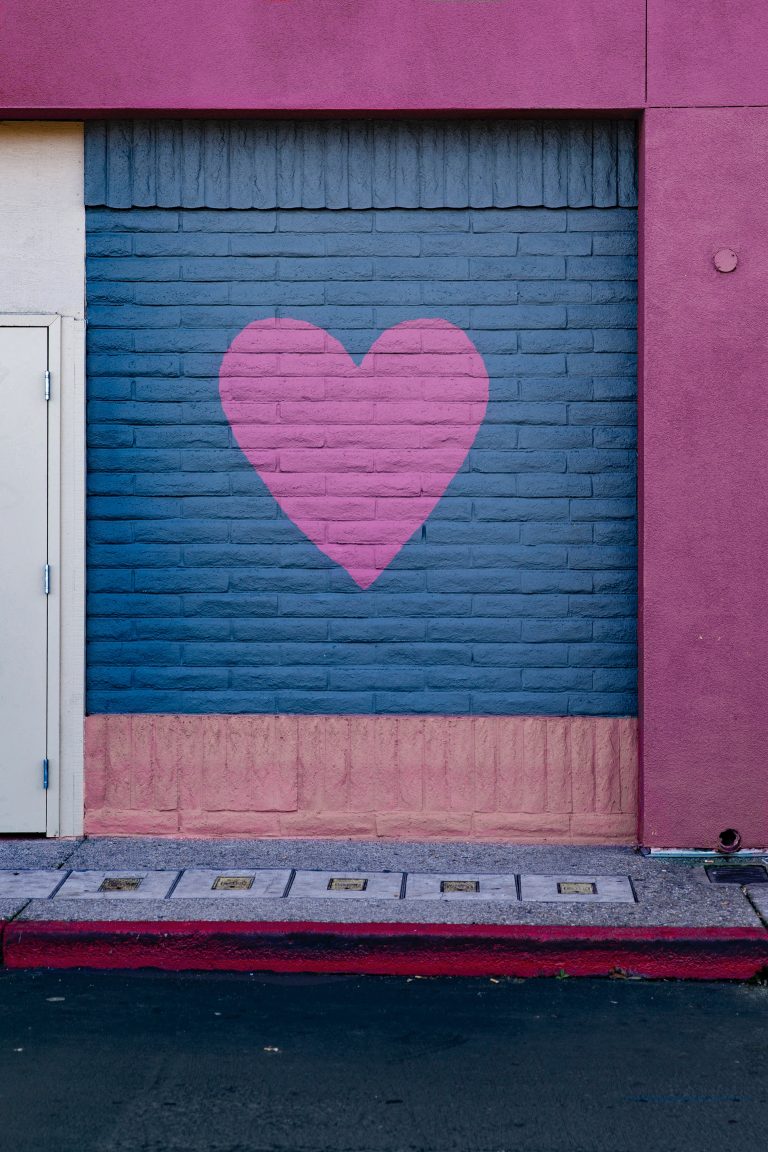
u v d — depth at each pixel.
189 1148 4.34
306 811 7.74
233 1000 5.76
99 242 7.73
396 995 5.84
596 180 7.71
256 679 7.75
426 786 7.73
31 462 7.71
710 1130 4.50
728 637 7.42
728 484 7.41
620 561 7.75
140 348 7.73
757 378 7.40
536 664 7.74
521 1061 5.08
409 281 7.75
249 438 7.75
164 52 7.48
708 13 7.42
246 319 7.75
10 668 7.71
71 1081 4.86
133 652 7.75
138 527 7.75
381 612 7.74
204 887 6.80
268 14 7.49
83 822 7.75
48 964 6.18
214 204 7.73
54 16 7.47
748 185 7.40
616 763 7.71
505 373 7.75
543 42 7.46
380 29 7.49
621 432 7.73
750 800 7.42
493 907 6.49
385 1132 4.46
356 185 7.73
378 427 7.74
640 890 6.79
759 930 6.16
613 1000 5.79
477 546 7.72
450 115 7.62
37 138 7.73
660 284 7.43
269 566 7.75
